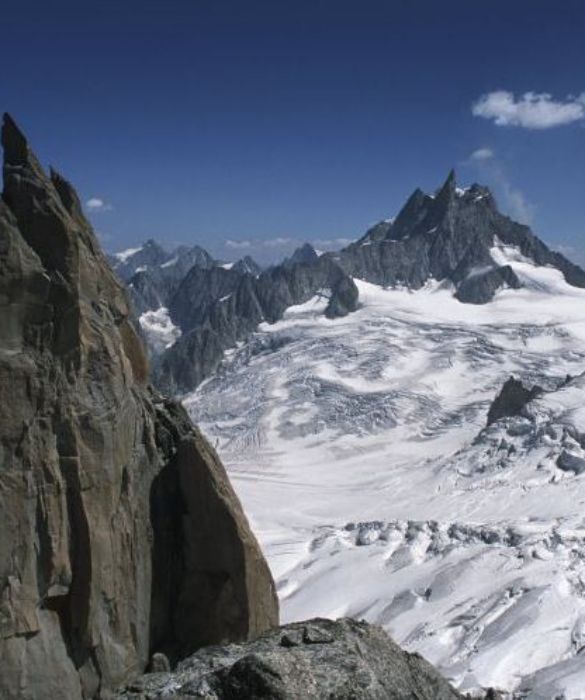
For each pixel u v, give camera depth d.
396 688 19.95
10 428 19.12
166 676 20.62
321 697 18.62
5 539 18.86
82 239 22.47
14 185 20.28
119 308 23.59
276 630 22.20
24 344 19.61
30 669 19.20
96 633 20.58
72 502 20.14
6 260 19.05
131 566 22.23
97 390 20.89
